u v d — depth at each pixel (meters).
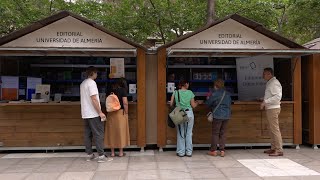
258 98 8.55
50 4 13.58
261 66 8.67
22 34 7.28
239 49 7.09
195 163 6.56
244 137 7.84
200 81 9.70
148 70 7.76
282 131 7.93
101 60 9.50
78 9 13.23
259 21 13.17
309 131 8.05
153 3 13.66
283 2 13.60
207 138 7.81
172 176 5.67
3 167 6.30
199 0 13.45
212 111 7.16
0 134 7.45
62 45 7.32
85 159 6.92
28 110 7.51
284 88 8.45
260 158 6.98
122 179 5.51
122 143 7.02
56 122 7.55
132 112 7.66
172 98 7.17
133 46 7.45
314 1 11.78
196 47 7.48
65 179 5.52
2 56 8.18
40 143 7.52
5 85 8.06
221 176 5.66
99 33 7.35
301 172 5.90
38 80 8.44
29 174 5.82
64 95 9.61
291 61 8.05
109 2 15.00
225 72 9.80
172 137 7.72
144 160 6.82
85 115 6.62
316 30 14.07
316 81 7.87
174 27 13.64
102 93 8.66
